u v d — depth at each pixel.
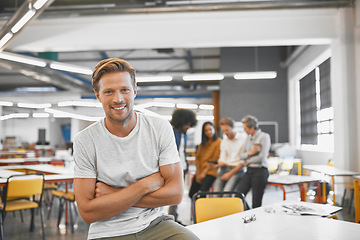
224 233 1.74
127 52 11.86
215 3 6.38
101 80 1.12
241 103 12.24
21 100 17.92
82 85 13.73
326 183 4.70
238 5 6.26
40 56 9.99
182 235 1.10
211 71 15.12
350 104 5.99
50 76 11.41
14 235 4.22
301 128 11.55
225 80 12.33
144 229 1.13
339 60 6.30
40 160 8.38
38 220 5.01
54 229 4.52
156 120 1.23
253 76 8.77
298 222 1.96
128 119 1.15
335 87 6.39
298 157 8.87
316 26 6.58
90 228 1.15
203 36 6.82
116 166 1.16
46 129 23.55
